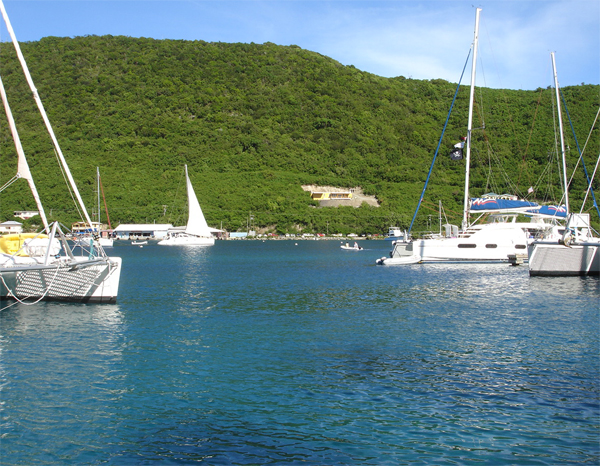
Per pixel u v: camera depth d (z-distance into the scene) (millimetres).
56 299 25438
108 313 22531
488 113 151000
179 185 142875
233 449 9844
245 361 15180
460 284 32250
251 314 22625
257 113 198500
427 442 10070
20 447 9992
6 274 25047
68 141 157000
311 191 151625
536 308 23281
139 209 132875
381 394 12492
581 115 128875
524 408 11602
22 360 15227
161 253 77125
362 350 16328
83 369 14422
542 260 35062
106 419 11172
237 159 163750
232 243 115188
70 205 116625
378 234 136625
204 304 25406
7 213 104688
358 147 184375
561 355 15516
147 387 13016
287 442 10102
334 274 40906
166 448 9914
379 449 9812
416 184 161000
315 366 14664
